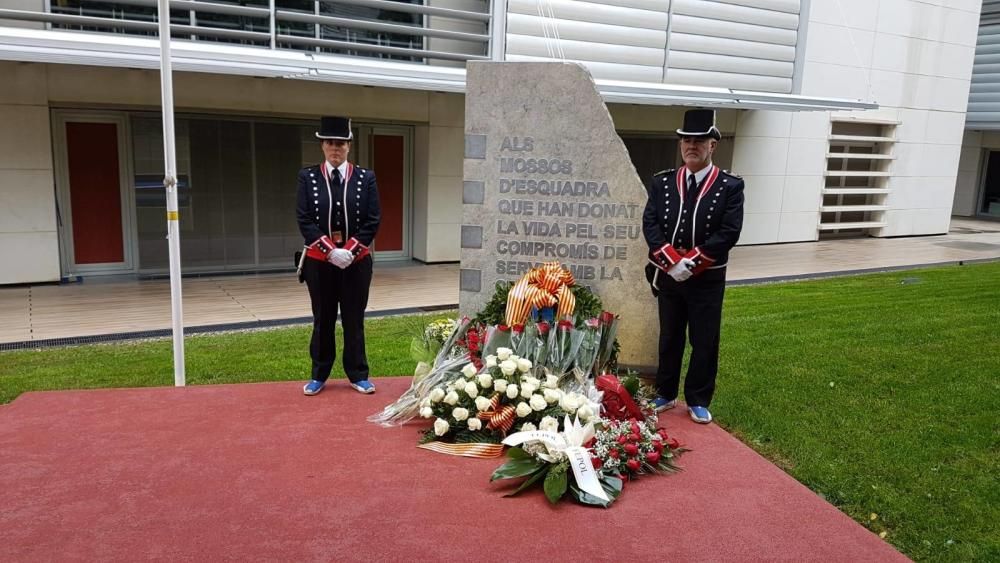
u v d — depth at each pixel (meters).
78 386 5.62
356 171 5.09
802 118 15.64
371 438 4.46
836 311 8.59
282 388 5.39
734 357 6.50
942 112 17.88
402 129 12.40
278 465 4.04
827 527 3.54
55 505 3.53
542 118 5.41
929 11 16.88
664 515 3.62
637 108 14.13
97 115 10.21
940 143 18.09
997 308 8.77
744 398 5.43
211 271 11.41
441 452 4.27
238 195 11.41
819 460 4.40
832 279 11.41
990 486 4.08
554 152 5.43
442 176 12.25
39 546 3.16
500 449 4.24
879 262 13.56
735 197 4.57
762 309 8.75
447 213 12.45
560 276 5.14
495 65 5.39
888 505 3.88
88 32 8.95
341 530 3.36
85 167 10.26
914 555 3.46
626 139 14.83
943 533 3.63
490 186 5.55
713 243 4.53
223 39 10.06
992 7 20.89
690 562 3.19
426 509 3.59
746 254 14.35
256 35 9.52
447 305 9.20
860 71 16.14
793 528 3.53
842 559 3.27
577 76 5.32
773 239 16.02
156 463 4.02
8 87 9.29
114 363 6.30
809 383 5.78
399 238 12.75
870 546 3.38
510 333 4.76
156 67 8.48
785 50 14.41
